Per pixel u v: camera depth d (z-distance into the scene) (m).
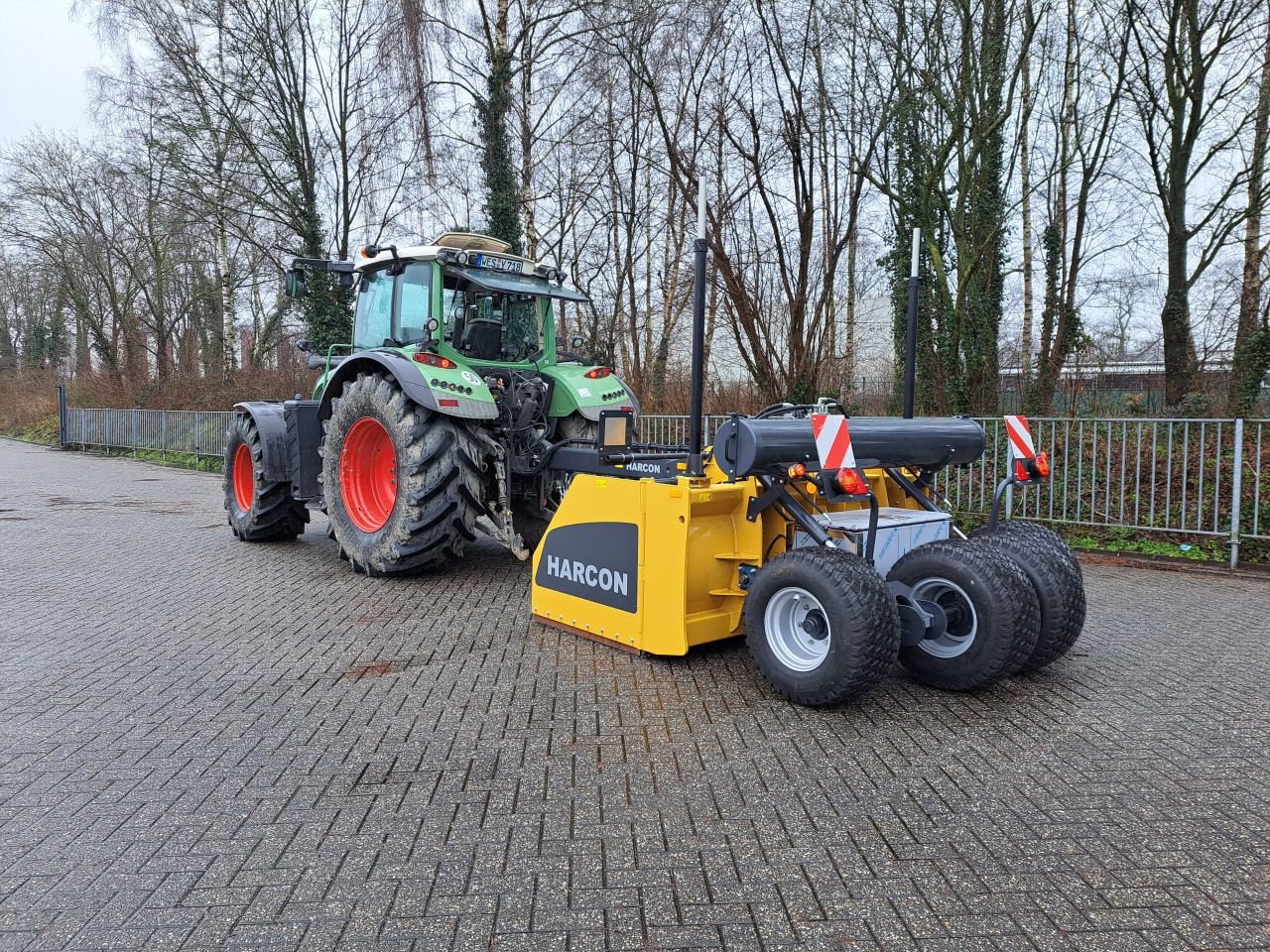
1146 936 2.12
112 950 2.06
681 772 3.05
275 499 7.66
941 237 12.31
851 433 4.04
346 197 17.92
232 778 3.00
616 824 2.68
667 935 2.12
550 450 5.80
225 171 18.39
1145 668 4.24
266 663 4.29
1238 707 3.70
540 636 4.78
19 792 2.90
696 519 4.11
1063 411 11.54
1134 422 7.28
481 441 6.10
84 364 34.84
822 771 3.06
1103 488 7.70
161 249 26.53
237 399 21.09
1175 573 6.71
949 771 3.06
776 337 12.78
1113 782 2.97
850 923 2.17
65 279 29.67
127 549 7.70
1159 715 3.61
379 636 4.79
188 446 18.59
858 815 2.74
